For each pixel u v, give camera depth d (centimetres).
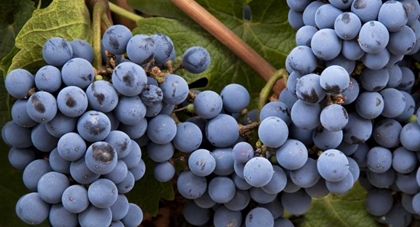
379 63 48
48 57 47
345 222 61
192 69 50
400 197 56
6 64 52
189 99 51
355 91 49
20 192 57
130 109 47
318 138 49
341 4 48
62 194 47
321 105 48
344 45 47
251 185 50
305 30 49
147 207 57
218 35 57
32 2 55
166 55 49
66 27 52
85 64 47
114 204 48
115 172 47
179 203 60
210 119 51
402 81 52
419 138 51
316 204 62
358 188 62
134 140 50
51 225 47
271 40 59
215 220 52
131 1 59
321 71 49
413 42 48
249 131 51
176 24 58
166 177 51
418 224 57
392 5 46
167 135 49
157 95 47
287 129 49
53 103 46
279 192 52
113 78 46
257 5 59
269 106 50
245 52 56
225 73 58
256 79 59
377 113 50
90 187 46
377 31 46
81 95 46
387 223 57
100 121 46
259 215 51
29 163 49
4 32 56
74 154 46
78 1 52
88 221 46
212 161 49
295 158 48
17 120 47
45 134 47
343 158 48
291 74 49
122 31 48
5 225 56
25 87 47
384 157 52
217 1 59
